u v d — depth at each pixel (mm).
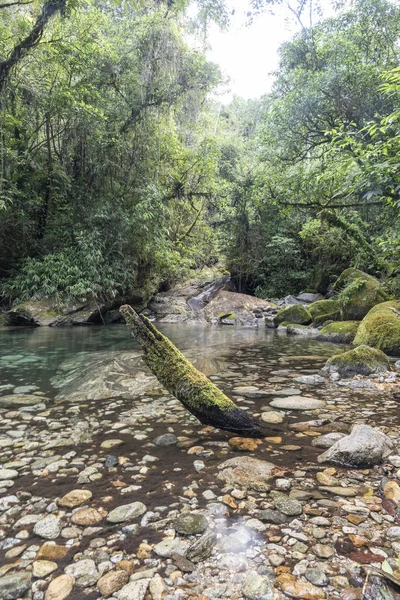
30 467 1682
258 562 1036
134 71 9938
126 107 10195
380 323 5215
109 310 10102
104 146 9742
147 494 1435
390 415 2379
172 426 2223
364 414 2408
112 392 2980
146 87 10023
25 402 2738
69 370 3807
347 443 1729
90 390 2996
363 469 1624
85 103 9070
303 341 6488
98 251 9297
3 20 7352
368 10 8227
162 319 10828
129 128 10500
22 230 9305
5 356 4645
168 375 2154
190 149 12859
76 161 10156
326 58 8711
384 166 3836
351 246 10602
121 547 1123
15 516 1293
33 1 6699
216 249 14727
